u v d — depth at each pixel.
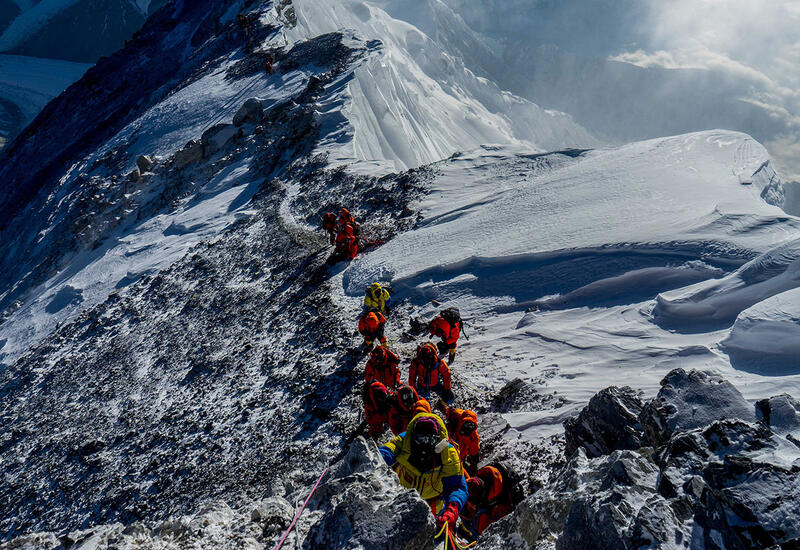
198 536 5.39
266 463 9.97
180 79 67.31
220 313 17.73
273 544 4.97
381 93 36.88
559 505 3.98
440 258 14.15
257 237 21.98
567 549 3.44
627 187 13.93
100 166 49.06
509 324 11.17
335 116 30.84
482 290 12.59
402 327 12.51
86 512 12.20
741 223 10.99
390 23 108.56
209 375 14.59
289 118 32.78
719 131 15.64
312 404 10.95
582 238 12.48
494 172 19.09
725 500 2.99
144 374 16.72
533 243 13.00
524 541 4.12
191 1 93.06
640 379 8.05
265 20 60.94
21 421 18.12
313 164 26.69
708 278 9.98
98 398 16.80
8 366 23.08
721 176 13.45
